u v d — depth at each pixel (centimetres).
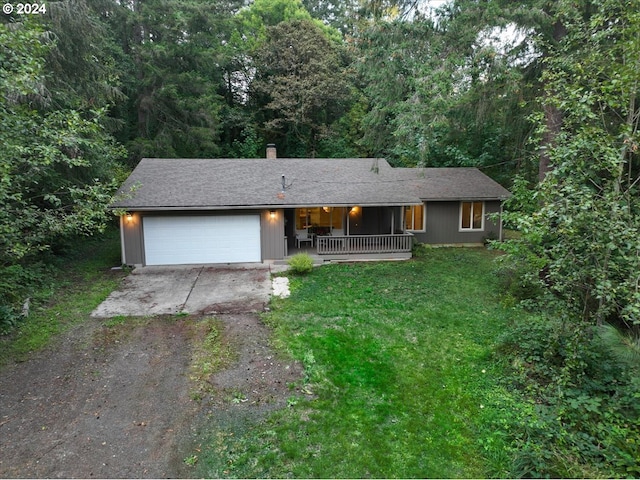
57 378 618
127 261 1292
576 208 497
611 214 491
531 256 626
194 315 875
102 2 1462
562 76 609
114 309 902
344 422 523
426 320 857
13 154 611
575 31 621
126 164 1838
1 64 592
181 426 513
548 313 660
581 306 602
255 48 2625
